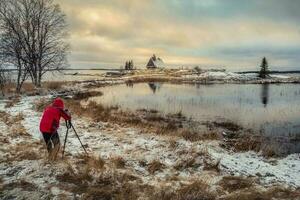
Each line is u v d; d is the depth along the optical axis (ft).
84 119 59.98
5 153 33.42
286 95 133.69
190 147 39.52
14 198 23.70
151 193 25.85
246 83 234.17
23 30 117.60
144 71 380.17
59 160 30.96
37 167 28.86
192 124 66.39
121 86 184.85
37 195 24.22
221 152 42.04
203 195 26.00
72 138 42.91
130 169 31.45
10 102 82.84
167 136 47.67
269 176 33.37
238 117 76.23
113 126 54.29
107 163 32.12
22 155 31.96
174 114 78.54
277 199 26.96
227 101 107.65
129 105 94.02
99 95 124.88
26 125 50.62
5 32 112.88
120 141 42.63
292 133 59.41
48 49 125.08
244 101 108.68
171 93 136.67
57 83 166.61
